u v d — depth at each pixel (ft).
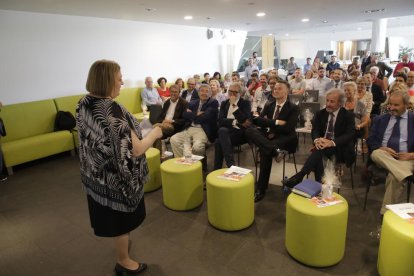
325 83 18.52
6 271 6.61
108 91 4.87
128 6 15.70
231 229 7.62
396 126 8.29
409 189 7.71
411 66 21.29
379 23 31.73
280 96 10.14
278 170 11.80
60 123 15.14
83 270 6.57
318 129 9.71
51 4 13.94
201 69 28.22
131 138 4.92
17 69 15.24
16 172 12.99
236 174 8.00
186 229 7.91
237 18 22.85
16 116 14.24
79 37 17.81
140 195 5.48
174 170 8.60
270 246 7.05
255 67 31.50
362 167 11.57
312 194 6.49
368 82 14.55
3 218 9.04
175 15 19.61
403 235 5.15
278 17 23.94
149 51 22.54
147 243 7.36
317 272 6.11
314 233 5.96
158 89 21.59
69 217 8.96
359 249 6.78
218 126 11.48
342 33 49.55
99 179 5.03
